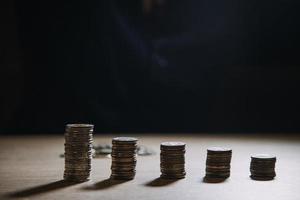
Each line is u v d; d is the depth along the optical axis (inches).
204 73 52.7
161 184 25.9
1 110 51.5
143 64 53.1
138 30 53.2
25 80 52.2
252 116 51.8
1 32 51.7
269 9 51.8
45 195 24.0
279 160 31.8
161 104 52.8
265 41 52.2
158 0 53.1
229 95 52.2
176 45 53.1
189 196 23.9
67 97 52.5
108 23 53.1
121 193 24.3
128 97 52.8
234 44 52.8
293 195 24.2
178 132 52.4
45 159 31.9
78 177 26.3
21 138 41.7
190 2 52.9
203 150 35.0
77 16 52.4
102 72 52.9
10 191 24.6
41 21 52.1
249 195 24.1
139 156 32.9
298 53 51.7
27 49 52.2
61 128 51.9
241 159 32.0
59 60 52.4
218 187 25.5
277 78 51.5
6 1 51.5
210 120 52.4
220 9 53.1
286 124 51.3
